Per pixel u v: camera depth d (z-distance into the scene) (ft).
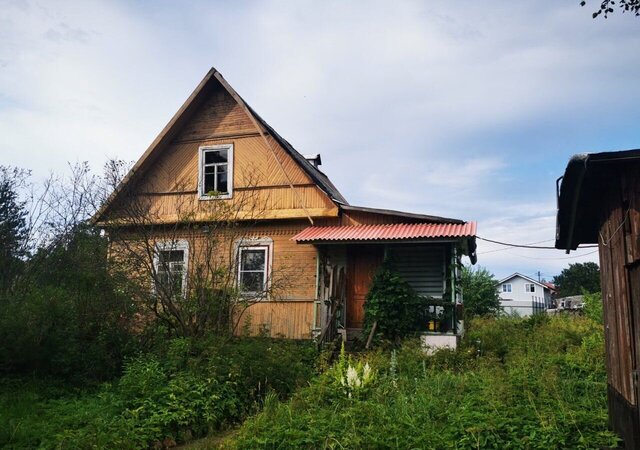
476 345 45.62
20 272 38.86
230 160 55.31
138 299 37.91
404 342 43.50
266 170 54.24
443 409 24.82
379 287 47.32
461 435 21.99
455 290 48.14
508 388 26.11
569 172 19.27
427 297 49.49
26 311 32.48
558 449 20.76
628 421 18.88
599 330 47.88
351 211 51.85
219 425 28.66
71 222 42.73
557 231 25.16
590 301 67.41
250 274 53.47
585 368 33.94
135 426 25.63
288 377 34.58
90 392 31.91
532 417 22.68
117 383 32.14
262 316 50.75
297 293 51.52
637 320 17.75
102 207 41.16
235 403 30.22
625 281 18.85
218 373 31.58
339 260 53.47
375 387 30.32
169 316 37.99
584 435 21.21
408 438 21.94
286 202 53.11
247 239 49.14
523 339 48.55
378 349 42.11
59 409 27.78
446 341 45.24
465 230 46.11
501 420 22.11
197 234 42.91
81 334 35.29
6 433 23.62
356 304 52.90
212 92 57.21
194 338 35.60
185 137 57.11
